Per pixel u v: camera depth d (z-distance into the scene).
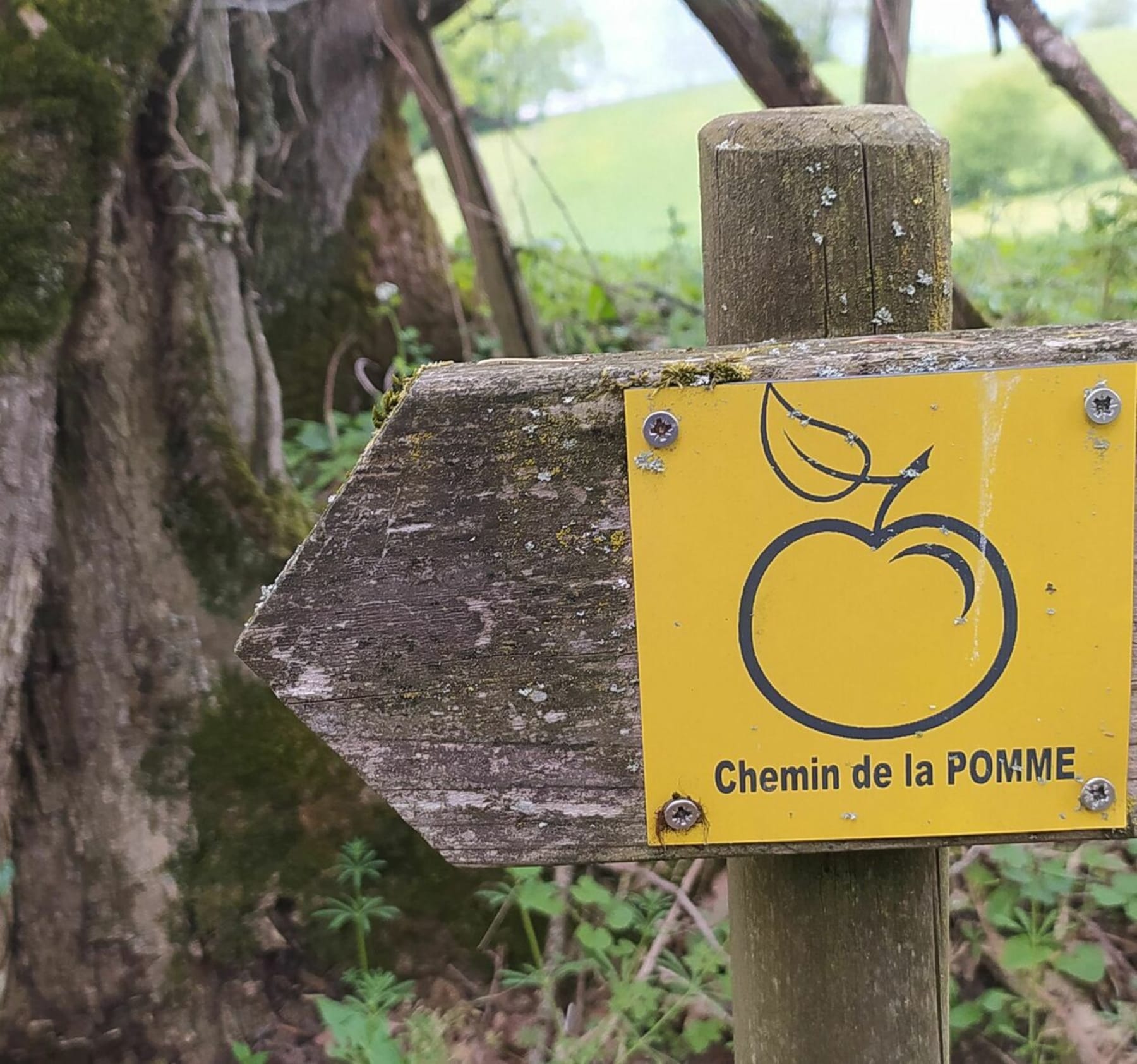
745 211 0.97
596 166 7.71
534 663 0.86
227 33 2.19
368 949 2.12
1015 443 0.80
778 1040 1.04
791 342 0.85
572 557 0.84
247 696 2.12
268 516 2.16
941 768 0.84
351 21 3.37
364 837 2.17
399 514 0.84
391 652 0.86
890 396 0.80
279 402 2.34
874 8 2.55
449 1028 2.03
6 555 1.79
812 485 0.82
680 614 0.84
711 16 2.52
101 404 1.96
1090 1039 1.78
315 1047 2.00
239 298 2.22
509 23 5.66
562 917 2.13
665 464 0.82
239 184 2.27
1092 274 3.08
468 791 0.88
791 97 2.61
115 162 1.84
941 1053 1.06
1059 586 0.82
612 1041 1.92
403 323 3.88
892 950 1.01
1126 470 0.80
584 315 4.12
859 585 0.82
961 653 0.83
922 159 0.96
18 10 1.73
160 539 2.05
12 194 1.74
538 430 0.83
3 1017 1.90
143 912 1.98
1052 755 0.84
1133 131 2.40
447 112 3.18
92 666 1.96
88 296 1.89
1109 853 1.99
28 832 1.93
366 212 3.77
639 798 0.87
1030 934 1.80
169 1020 1.98
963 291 2.55
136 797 1.99
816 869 1.00
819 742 0.84
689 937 2.04
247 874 2.08
